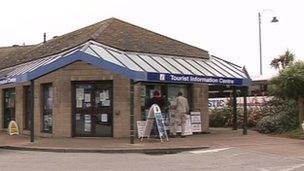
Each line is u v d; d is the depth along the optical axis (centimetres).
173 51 2320
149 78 1858
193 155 1550
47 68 1905
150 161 1427
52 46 2578
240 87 2406
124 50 2120
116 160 1457
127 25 2534
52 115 2211
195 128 2267
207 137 2067
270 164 1345
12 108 2695
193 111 2302
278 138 1997
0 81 2288
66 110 2141
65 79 2145
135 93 2095
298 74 2162
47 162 1420
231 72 2347
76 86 2150
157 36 2508
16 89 2589
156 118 1909
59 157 1542
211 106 2938
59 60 1891
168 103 2195
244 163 1366
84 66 2116
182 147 1694
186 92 2311
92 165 1353
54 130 2170
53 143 1888
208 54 2491
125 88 2081
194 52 2434
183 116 2092
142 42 2306
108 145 1780
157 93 2123
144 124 2025
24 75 1980
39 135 2286
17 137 2248
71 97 2142
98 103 2117
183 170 1248
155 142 1867
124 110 2078
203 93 2355
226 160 1426
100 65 1855
